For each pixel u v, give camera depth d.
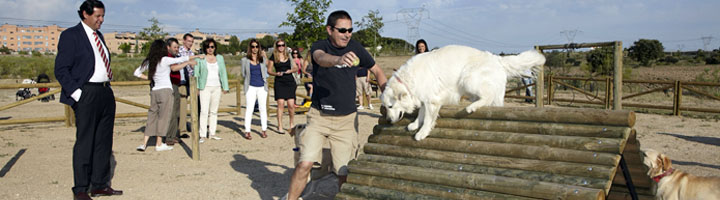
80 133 4.47
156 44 6.81
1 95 18.39
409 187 3.34
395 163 3.62
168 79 6.97
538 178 2.93
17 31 128.88
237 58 56.81
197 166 6.16
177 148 7.40
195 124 6.48
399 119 3.90
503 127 3.34
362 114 11.73
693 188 3.53
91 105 4.46
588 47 8.71
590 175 2.78
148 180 5.42
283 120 10.84
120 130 9.34
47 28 130.38
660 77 26.69
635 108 13.38
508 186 2.92
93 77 4.47
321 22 15.42
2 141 7.94
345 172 3.92
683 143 7.68
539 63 4.45
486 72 4.10
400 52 47.59
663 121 10.55
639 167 3.46
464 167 3.27
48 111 12.84
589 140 2.89
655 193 3.76
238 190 5.04
